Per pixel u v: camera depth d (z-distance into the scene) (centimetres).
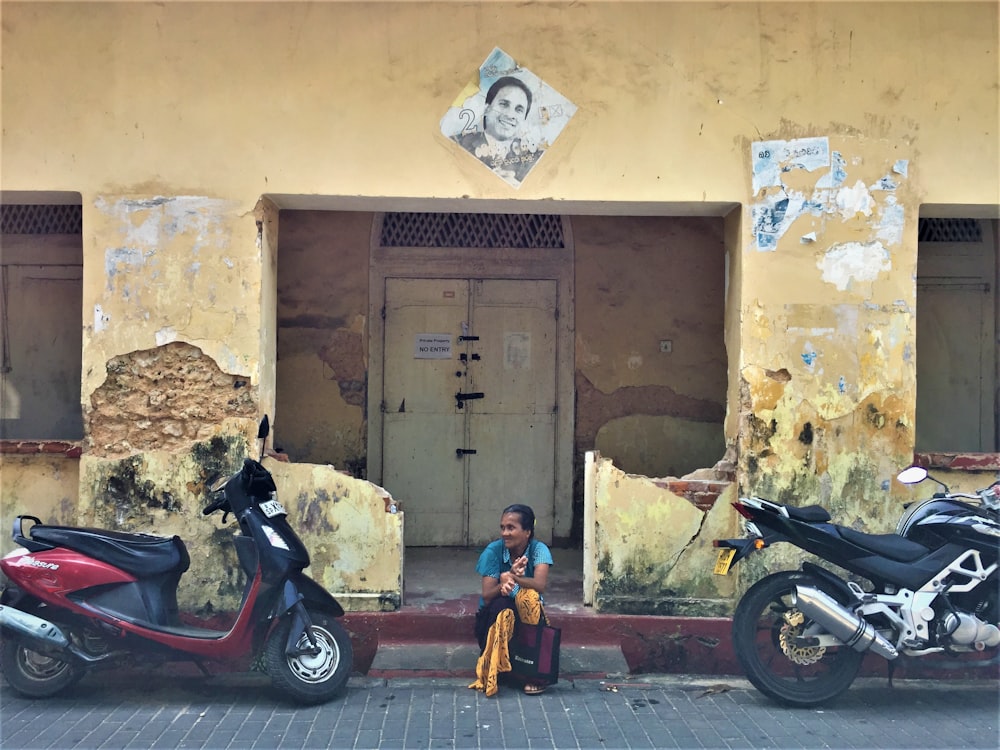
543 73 552
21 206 711
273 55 547
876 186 554
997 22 556
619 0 552
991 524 474
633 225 752
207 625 542
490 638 493
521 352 750
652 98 553
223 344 546
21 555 463
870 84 555
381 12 549
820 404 551
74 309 707
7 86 545
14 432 705
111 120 545
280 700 483
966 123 556
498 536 746
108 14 545
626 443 752
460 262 747
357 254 745
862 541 478
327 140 548
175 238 546
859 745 431
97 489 546
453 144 551
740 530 551
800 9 554
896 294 554
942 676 534
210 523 546
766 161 553
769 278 553
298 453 743
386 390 746
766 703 489
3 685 497
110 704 473
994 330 700
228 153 547
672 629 550
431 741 429
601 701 488
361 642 547
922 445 698
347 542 555
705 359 751
